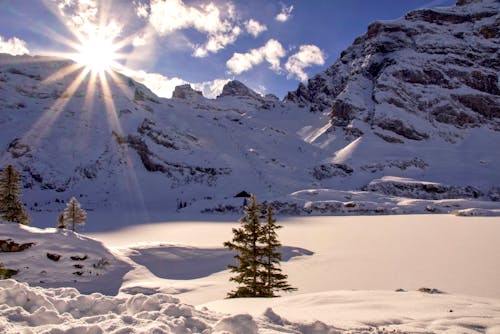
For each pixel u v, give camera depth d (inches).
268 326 264.5
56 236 1128.2
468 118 7470.5
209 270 1163.3
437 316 315.0
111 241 1745.8
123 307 296.8
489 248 1344.7
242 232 823.1
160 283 968.9
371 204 3754.9
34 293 287.6
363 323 297.6
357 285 895.7
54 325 234.5
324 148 7165.4
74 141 6471.5
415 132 7037.4
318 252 1397.6
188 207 4264.3
